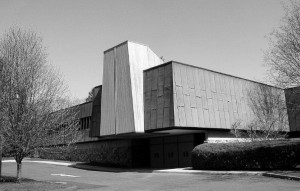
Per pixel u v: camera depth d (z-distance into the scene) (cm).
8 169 3069
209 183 1656
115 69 2872
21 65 1831
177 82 2562
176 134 3023
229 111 2967
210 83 2855
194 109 2633
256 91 3262
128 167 3269
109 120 2866
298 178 1523
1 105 1741
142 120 2684
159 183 1805
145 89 2747
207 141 2780
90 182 1981
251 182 1584
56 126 1983
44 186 1669
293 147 1909
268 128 3062
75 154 4144
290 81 2292
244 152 2125
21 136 1753
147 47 2930
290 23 2253
